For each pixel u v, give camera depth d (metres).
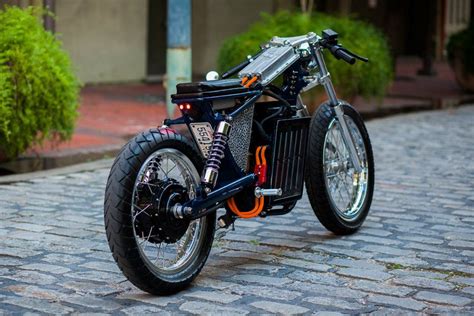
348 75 12.19
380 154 9.76
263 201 5.26
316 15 13.11
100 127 11.67
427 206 7.10
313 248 5.75
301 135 5.57
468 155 9.72
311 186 5.82
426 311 4.48
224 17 20.27
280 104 5.54
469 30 17.41
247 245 5.83
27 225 6.38
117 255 4.51
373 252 5.66
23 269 5.23
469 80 17.39
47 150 9.55
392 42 28.42
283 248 5.75
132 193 4.52
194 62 19.91
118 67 18.03
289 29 12.26
